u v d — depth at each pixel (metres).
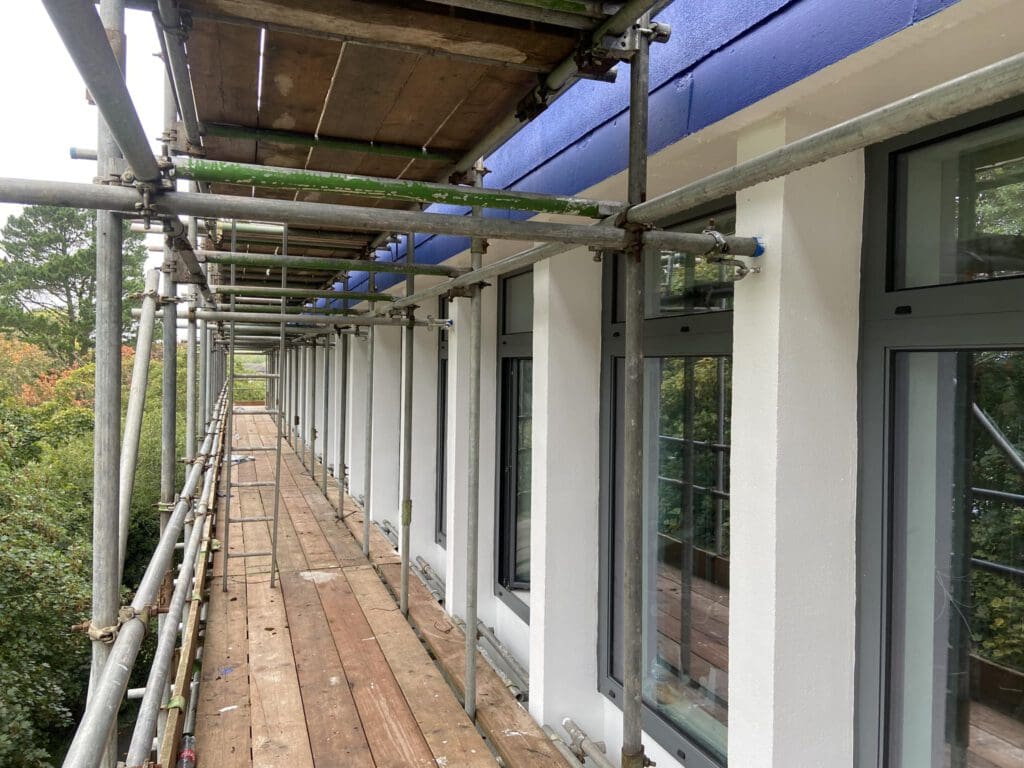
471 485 2.70
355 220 1.36
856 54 1.23
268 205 1.30
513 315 3.76
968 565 1.50
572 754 2.46
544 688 2.73
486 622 3.84
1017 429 1.41
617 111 2.02
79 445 12.77
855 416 1.65
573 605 2.78
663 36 1.54
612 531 2.76
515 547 3.80
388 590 4.28
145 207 1.25
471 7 1.29
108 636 1.36
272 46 1.49
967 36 1.15
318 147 2.11
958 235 1.48
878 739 1.62
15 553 7.48
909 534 1.59
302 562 4.82
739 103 1.53
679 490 2.43
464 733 2.62
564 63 1.55
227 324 6.54
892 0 1.15
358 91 1.75
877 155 1.61
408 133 2.07
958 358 1.51
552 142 2.49
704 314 2.19
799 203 1.56
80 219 30.23
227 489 4.38
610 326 2.75
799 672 1.60
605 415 2.78
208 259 3.04
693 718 2.36
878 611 1.61
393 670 3.15
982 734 1.49
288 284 5.96
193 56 1.54
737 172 1.15
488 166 3.15
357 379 7.16
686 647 2.40
